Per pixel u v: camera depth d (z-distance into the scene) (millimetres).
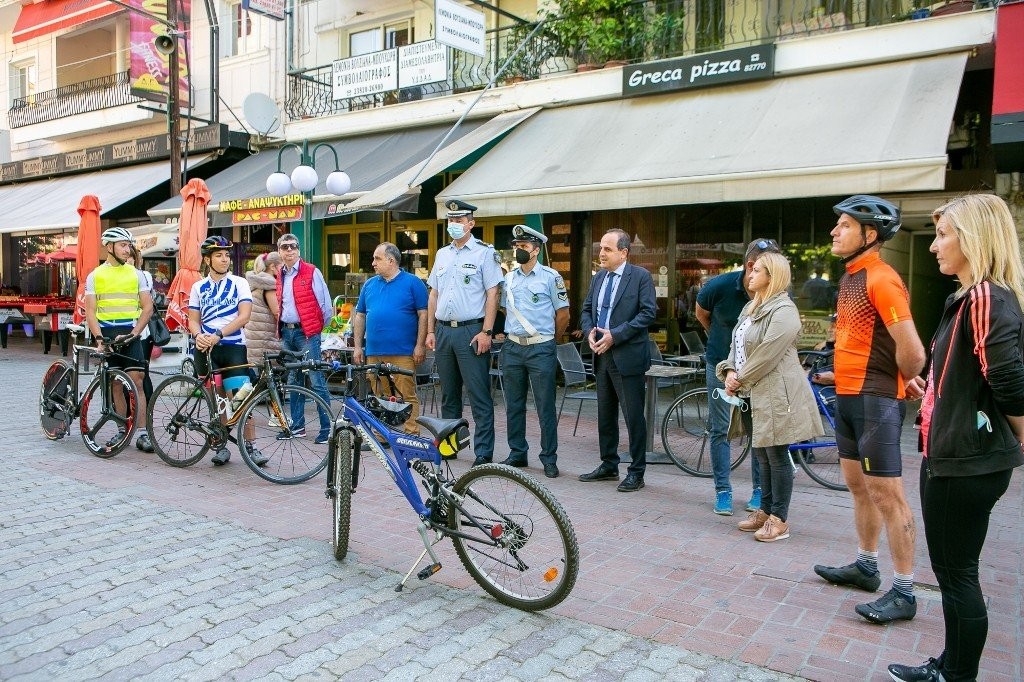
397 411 4125
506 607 3729
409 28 13789
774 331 4434
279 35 14844
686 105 9805
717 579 4086
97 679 3043
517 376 6344
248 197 11977
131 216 15688
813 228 10164
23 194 18109
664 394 10258
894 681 2996
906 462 6777
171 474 6176
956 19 8414
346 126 13516
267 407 6074
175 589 3893
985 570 4254
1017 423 2697
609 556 4422
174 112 13227
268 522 4988
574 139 10000
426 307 6688
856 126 7836
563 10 11086
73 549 4441
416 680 3045
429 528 3957
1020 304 2678
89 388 6797
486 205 9242
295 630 3459
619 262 5852
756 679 3064
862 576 3920
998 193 8562
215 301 6348
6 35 20953
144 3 15117
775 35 10062
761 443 4551
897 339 3428
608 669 3137
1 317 16250
